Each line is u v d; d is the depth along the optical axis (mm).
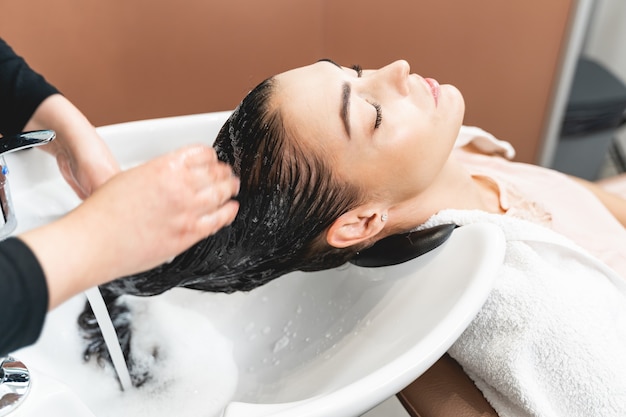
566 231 732
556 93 1041
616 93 1294
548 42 994
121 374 560
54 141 572
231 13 985
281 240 543
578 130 1319
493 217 593
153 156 667
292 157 508
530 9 965
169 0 934
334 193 528
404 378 437
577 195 795
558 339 538
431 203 597
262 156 508
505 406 571
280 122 508
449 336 461
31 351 521
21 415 431
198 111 1064
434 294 534
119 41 940
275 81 530
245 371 598
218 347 615
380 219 563
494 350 560
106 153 565
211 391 575
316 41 1075
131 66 971
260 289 652
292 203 522
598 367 530
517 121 1097
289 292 651
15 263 288
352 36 1076
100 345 576
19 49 883
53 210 577
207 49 1005
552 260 604
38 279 290
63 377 540
